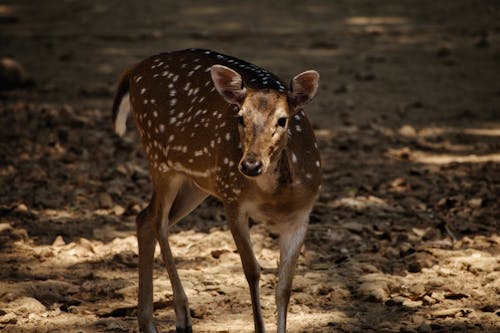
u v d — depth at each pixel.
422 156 15.75
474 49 25.08
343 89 20.41
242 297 9.59
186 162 8.90
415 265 10.29
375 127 17.44
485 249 11.04
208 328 8.77
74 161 15.17
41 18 30.30
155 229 9.09
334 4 32.53
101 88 20.50
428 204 12.96
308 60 23.62
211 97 8.77
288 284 8.15
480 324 8.60
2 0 34.19
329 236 11.54
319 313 9.09
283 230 8.34
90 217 12.49
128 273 10.40
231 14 30.45
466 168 14.88
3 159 15.07
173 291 8.84
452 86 21.06
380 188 13.82
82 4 33.03
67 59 23.95
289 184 7.99
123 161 15.31
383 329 8.51
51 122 17.34
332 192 13.67
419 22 28.95
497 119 18.23
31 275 10.27
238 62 9.18
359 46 25.55
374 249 11.01
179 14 30.50
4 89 20.30
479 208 12.70
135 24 28.75
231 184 8.18
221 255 10.91
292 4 32.59
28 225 12.09
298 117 8.52
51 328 8.73
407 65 23.23
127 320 9.12
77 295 9.59
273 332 8.66
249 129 7.65
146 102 9.48
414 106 19.17
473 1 32.53
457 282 9.84
